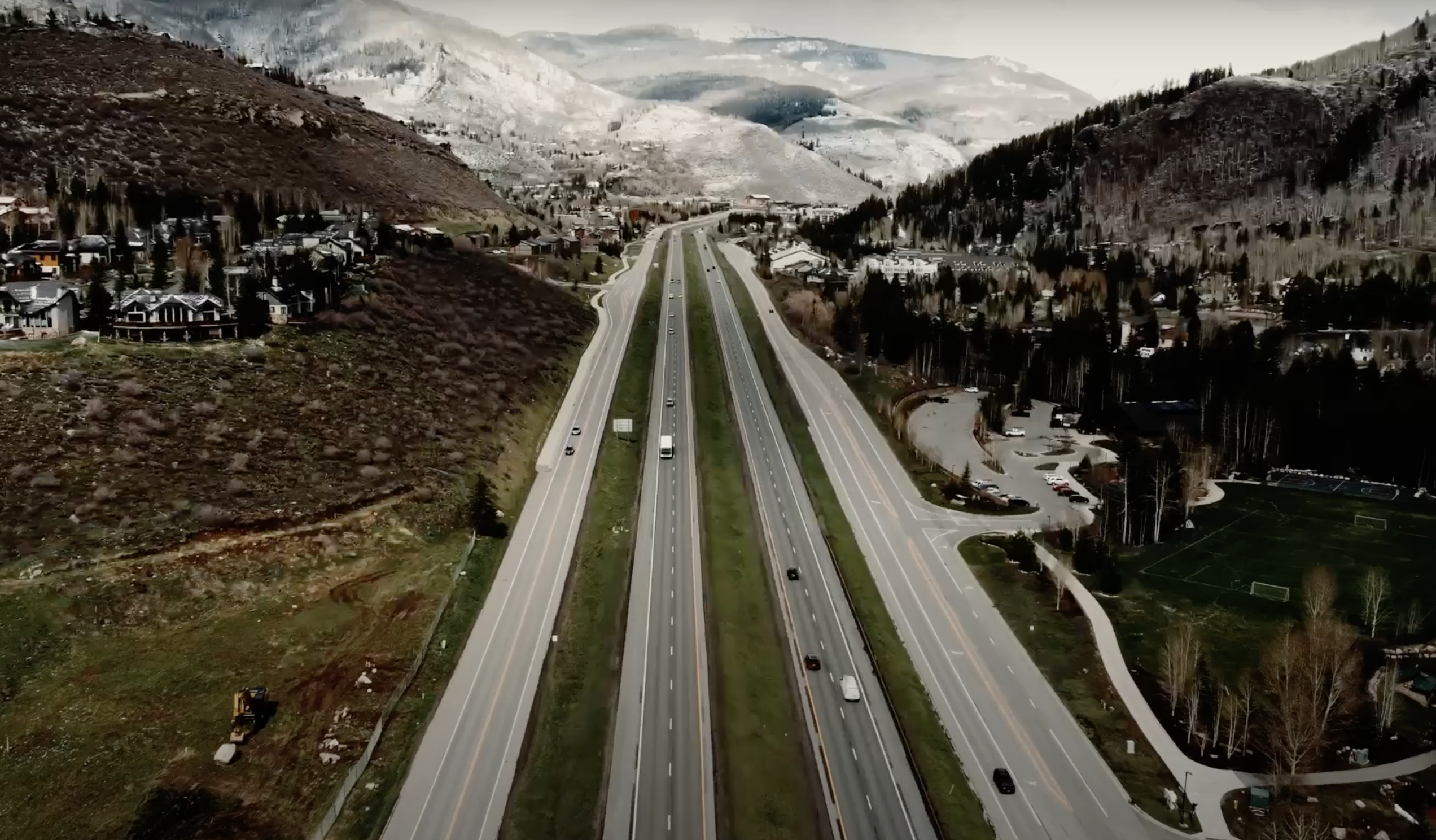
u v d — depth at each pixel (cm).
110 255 15388
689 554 10525
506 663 8250
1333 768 7100
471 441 12469
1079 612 9394
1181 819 6675
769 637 8981
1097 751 7431
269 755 6794
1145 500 11106
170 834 5972
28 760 6462
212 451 9994
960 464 13762
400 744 7106
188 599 8275
